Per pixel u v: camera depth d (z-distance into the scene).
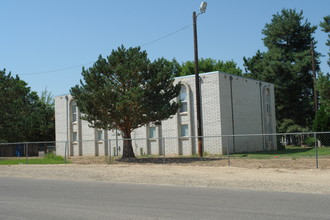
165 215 8.16
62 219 8.01
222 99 30.53
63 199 10.73
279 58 49.56
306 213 8.09
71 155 38.84
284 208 8.67
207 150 30.58
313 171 16.20
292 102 48.50
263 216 7.85
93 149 37.16
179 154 31.59
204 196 10.70
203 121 30.92
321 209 8.51
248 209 8.62
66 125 39.44
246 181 13.70
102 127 24.31
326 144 35.47
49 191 12.59
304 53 48.47
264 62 51.06
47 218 8.15
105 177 16.72
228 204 9.31
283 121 48.28
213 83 30.56
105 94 22.17
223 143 30.02
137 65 22.67
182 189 12.37
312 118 49.66
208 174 16.31
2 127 38.00
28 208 9.39
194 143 31.06
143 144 33.53
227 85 31.39
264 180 13.80
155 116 23.36
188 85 31.61
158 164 21.64
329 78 25.64
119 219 7.88
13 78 40.69
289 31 50.59
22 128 39.06
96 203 9.90
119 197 10.87
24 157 37.44
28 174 19.45
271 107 37.66
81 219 7.96
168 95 24.25
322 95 25.59
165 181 14.62
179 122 31.91
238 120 32.31
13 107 38.59
